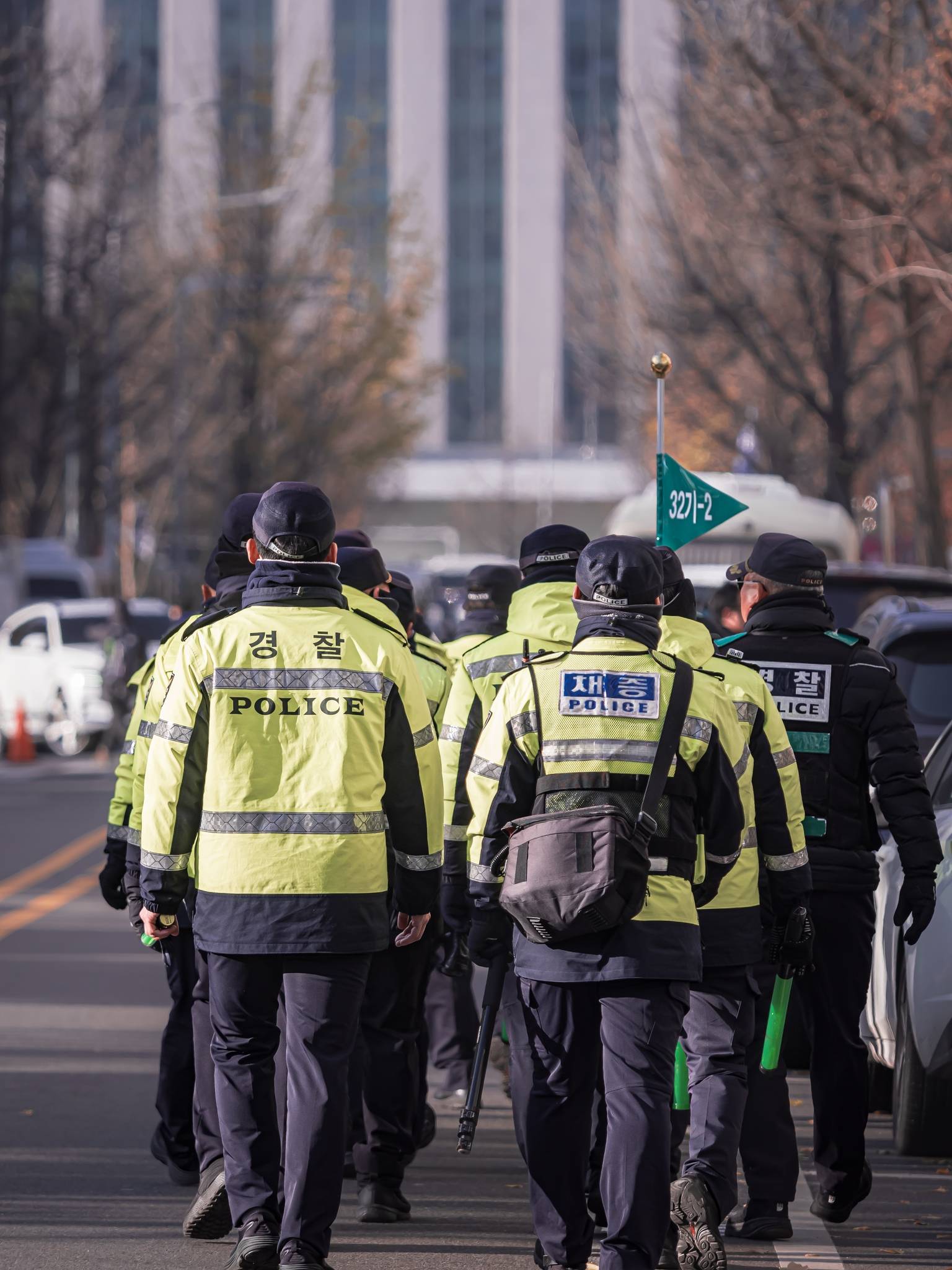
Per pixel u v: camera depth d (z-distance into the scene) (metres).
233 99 147.25
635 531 59.59
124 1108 24.91
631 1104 15.62
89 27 127.88
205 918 16.50
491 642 19.91
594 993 16.08
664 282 93.81
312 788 16.41
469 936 17.25
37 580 113.06
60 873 49.81
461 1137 17.28
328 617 16.86
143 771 19.70
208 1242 18.66
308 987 16.38
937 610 31.97
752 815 17.36
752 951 17.66
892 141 58.09
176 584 127.75
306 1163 16.06
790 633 19.47
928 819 18.89
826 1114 19.36
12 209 114.56
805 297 85.19
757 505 59.34
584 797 15.93
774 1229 18.88
